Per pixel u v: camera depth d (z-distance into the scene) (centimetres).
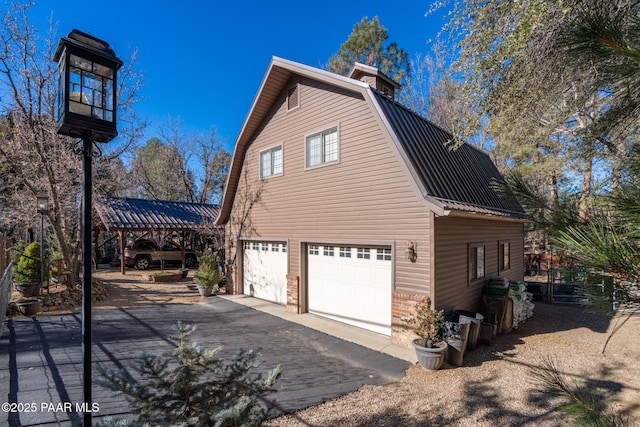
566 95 382
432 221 625
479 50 371
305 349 651
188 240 2100
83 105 264
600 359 616
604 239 146
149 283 1461
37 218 1205
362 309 775
